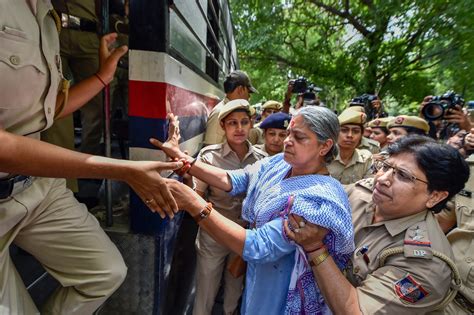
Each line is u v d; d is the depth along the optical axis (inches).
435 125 128.7
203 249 80.2
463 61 282.8
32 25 33.9
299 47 462.6
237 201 81.3
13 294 37.5
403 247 45.9
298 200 45.2
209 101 115.0
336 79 413.4
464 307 62.8
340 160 107.4
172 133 56.7
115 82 98.4
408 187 47.1
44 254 43.9
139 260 57.6
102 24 54.0
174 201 42.7
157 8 51.2
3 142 29.1
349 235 44.5
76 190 70.9
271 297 51.3
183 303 86.2
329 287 43.9
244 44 442.9
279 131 96.2
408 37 358.3
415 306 42.3
